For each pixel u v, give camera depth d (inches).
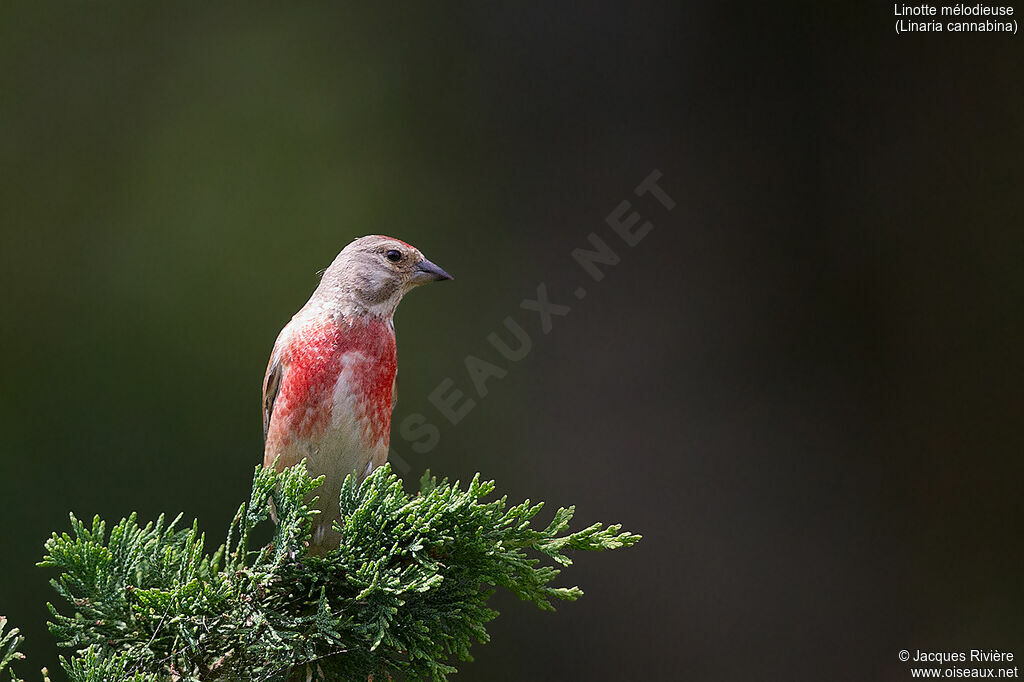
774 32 435.8
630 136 443.5
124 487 427.5
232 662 183.0
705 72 439.2
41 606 402.0
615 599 407.5
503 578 188.9
